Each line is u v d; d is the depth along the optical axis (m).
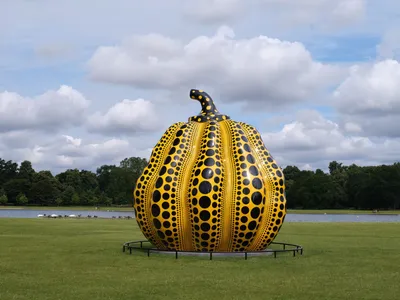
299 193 143.12
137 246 29.20
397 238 37.12
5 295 15.94
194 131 25.53
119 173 153.88
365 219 83.44
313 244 32.19
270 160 25.36
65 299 15.45
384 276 19.81
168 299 15.55
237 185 23.56
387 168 135.38
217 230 23.45
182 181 24.20
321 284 18.09
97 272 20.08
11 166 157.75
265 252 25.00
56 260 23.27
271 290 16.98
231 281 18.41
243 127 26.06
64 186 154.50
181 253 24.41
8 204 149.12
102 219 67.44
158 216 24.05
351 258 24.89
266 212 24.41
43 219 63.78
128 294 16.16
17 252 26.28
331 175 154.00
